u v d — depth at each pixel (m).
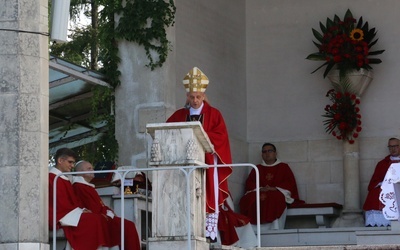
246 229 36.88
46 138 28.38
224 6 42.62
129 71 38.38
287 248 26.95
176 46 39.06
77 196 30.47
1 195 27.58
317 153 42.66
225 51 42.44
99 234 29.17
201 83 29.64
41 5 28.66
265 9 44.00
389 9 42.59
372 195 39.75
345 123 41.19
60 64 35.69
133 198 32.47
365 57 41.09
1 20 28.23
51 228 28.86
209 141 27.72
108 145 38.34
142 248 32.47
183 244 26.42
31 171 27.75
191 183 26.73
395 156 40.31
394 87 42.16
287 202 41.09
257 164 42.94
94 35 45.34
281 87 43.53
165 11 38.16
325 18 43.25
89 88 38.03
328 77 41.94
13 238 27.34
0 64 28.11
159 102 37.91
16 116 27.88
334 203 40.75
